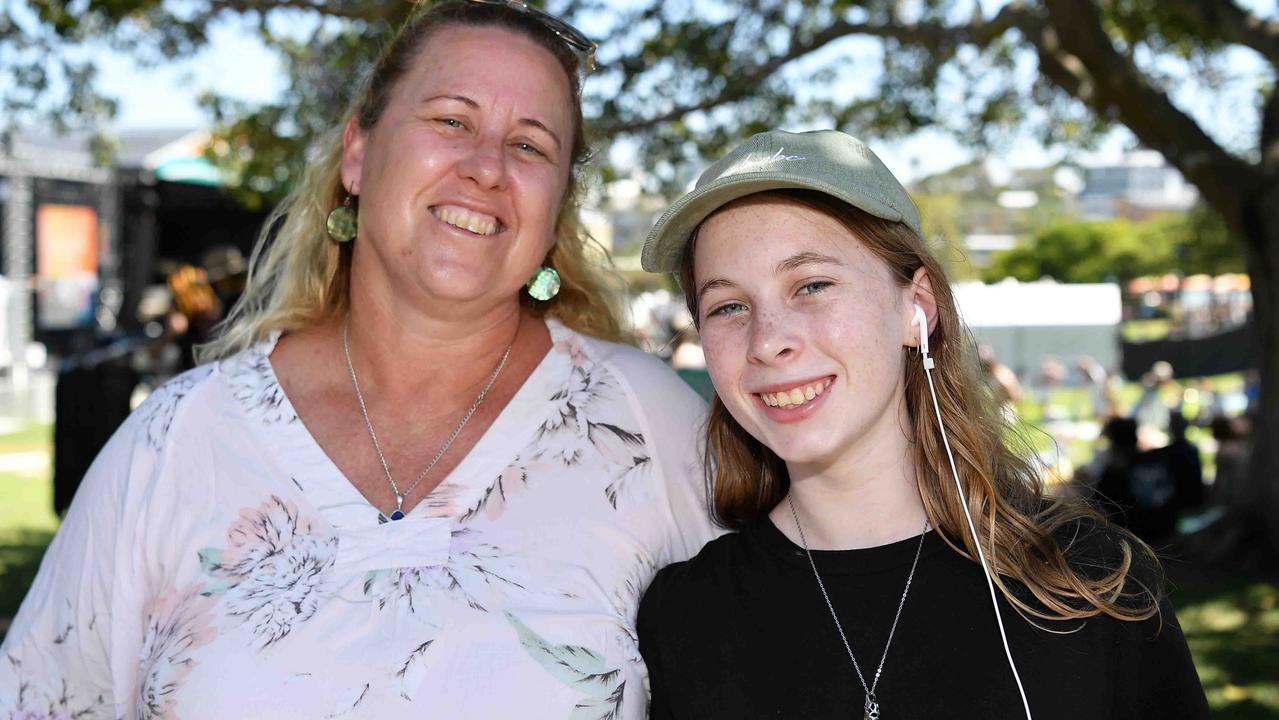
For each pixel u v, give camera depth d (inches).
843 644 64.2
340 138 87.4
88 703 78.6
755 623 67.1
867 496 67.6
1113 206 2263.8
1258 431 317.4
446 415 79.4
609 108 301.3
